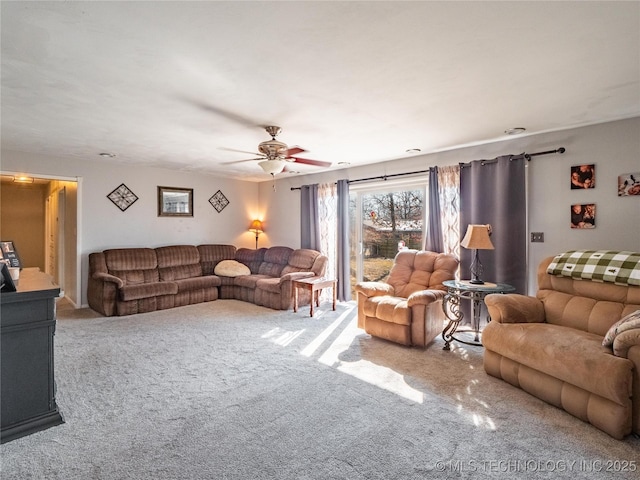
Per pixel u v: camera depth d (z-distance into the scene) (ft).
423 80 7.72
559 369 7.42
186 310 16.70
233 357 10.66
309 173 20.21
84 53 6.55
